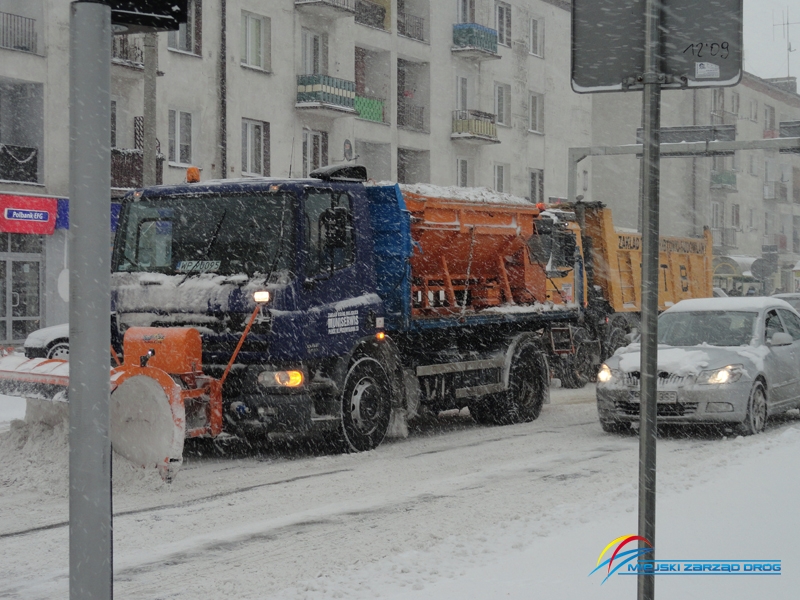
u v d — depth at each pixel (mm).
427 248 14031
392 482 10516
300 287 11633
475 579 6109
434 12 45531
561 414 17375
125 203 12656
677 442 13578
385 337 13031
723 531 7262
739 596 5609
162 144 33125
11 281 29516
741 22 4238
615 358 14688
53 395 10156
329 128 39781
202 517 8734
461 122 46531
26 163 29938
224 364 11719
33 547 7605
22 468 10203
